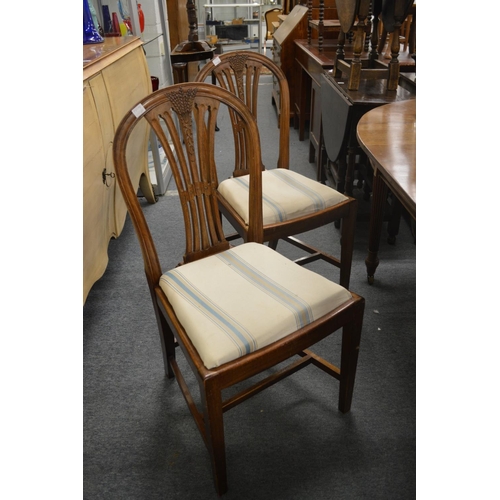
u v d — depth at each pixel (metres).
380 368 1.66
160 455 1.37
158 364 1.71
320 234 2.61
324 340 1.80
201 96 1.24
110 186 1.97
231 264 1.31
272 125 4.79
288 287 1.20
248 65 1.86
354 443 1.39
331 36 3.78
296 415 1.49
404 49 3.23
